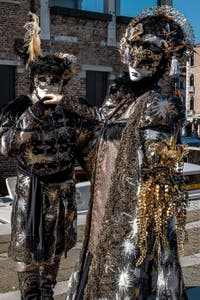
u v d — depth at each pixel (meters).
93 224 3.07
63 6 16.27
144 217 2.71
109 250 2.84
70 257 5.91
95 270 2.91
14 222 3.76
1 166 14.84
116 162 2.88
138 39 2.94
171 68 2.98
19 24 15.25
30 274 3.78
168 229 2.77
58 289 4.88
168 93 2.95
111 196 2.88
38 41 3.96
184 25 3.01
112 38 17.19
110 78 17.20
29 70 3.88
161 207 2.71
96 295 2.89
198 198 9.95
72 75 3.97
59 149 3.71
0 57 14.92
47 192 3.73
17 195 3.78
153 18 2.98
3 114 3.79
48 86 3.77
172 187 2.72
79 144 3.79
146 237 2.73
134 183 2.80
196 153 12.50
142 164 2.76
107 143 3.03
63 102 3.34
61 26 16.12
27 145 3.66
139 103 2.83
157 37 2.94
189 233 7.23
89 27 16.70
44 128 3.67
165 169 2.71
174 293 2.75
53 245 3.72
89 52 16.75
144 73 2.97
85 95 16.73
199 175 10.02
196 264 5.78
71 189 3.85
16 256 3.72
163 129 2.75
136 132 2.79
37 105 3.55
